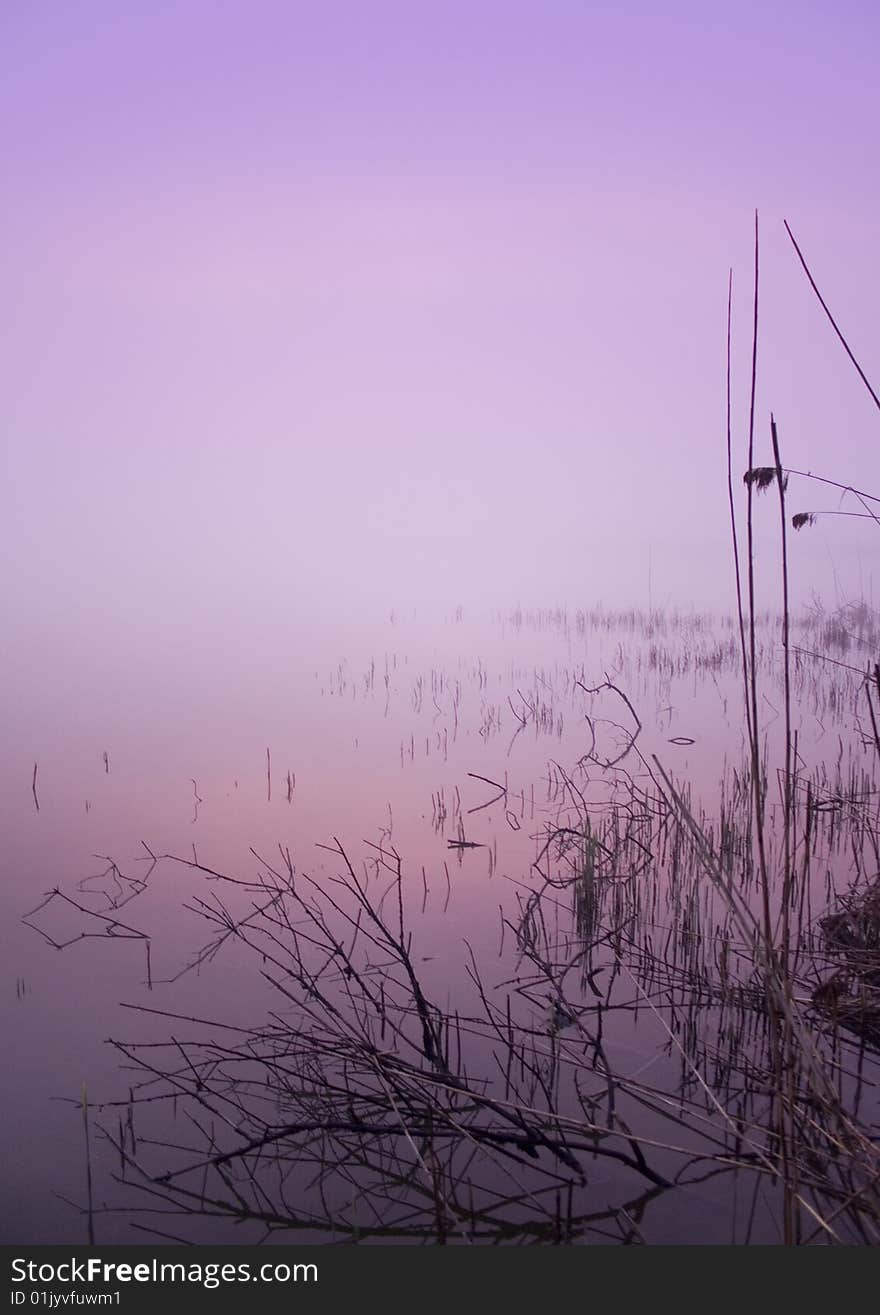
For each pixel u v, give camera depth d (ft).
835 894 21.85
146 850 28.35
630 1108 15.16
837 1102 11.61
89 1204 13.14
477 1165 14.01
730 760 38.81
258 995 19.16
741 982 18.61
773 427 10.77
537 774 37.22
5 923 22.86
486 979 19.84
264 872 26.40
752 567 10.82
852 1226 12.32
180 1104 15.52
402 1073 14.29
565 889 25.11
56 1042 17.30
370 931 22.40
